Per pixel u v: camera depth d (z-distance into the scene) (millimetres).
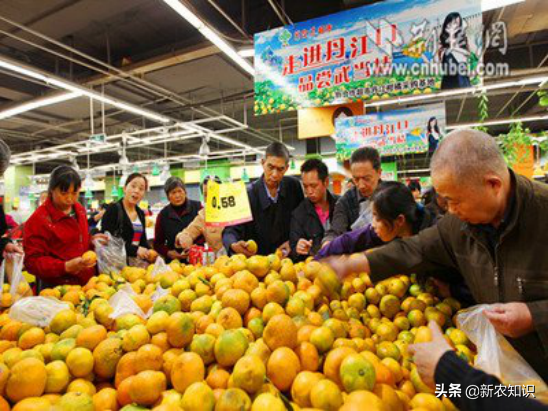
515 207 1058
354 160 2209
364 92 2678
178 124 8391
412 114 4883
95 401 954
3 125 10625
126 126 11273
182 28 6145
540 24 5410
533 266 1060
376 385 914
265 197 2693
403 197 1552
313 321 1239
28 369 914
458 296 1552
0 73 7387
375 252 1505
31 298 1338
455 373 806
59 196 2311
